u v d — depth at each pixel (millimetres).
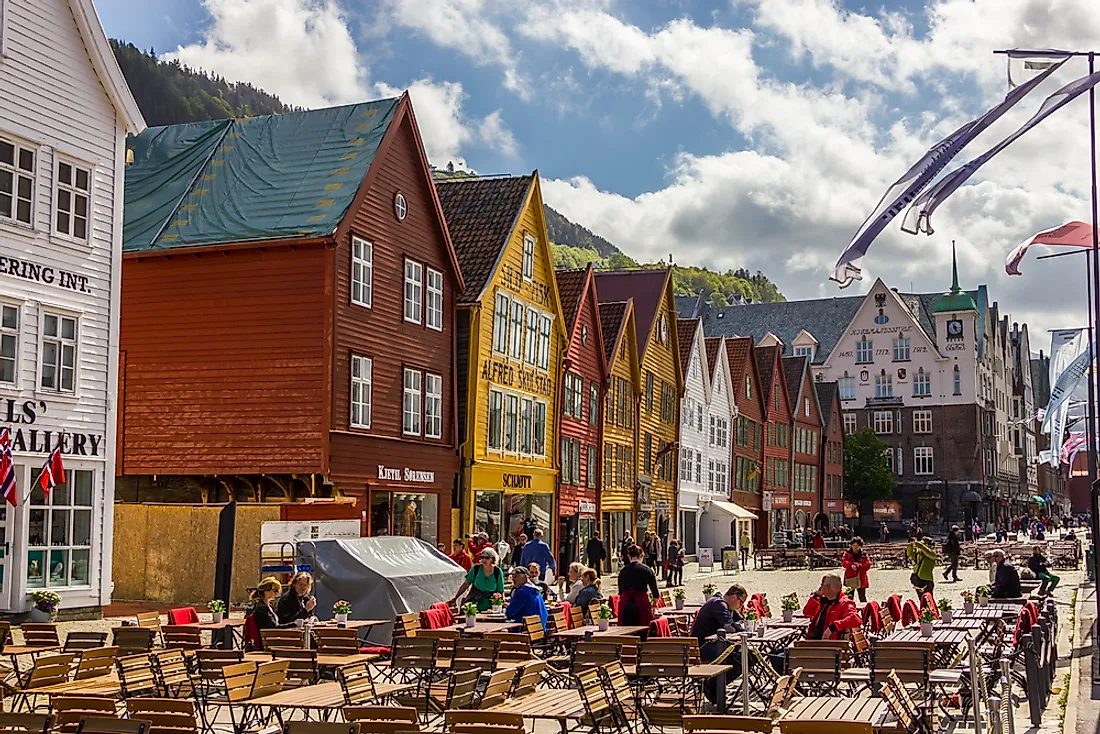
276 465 30234
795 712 12117
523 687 12703
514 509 41688
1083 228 25469
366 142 33375
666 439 59875
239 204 32438
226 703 12328
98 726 8688
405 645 14555
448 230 38281
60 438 24500
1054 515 155500
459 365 38281
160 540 28609
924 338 106562
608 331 52594
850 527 96688
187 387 31328
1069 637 25766
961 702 14578
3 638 15367
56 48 24688
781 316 116750
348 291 31281
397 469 33531
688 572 51281
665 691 15203
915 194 21672
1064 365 44062
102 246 25859
